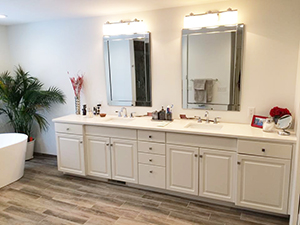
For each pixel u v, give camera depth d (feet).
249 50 9.02
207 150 8.48
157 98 10.90
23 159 11.44
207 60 9.69
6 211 8.66
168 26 10.17
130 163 9.91
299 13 8.23
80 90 12.50
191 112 10.35
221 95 9.71
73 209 8.73
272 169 7.65
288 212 7.66
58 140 11.22
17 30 13.61
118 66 11.44
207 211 8.46
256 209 8.28
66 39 12.45
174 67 10.34
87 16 11.51
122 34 11.03
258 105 9.23
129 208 8.74
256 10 8.72
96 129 10.34
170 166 9.18
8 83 12.93
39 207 8.89
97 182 10.85
